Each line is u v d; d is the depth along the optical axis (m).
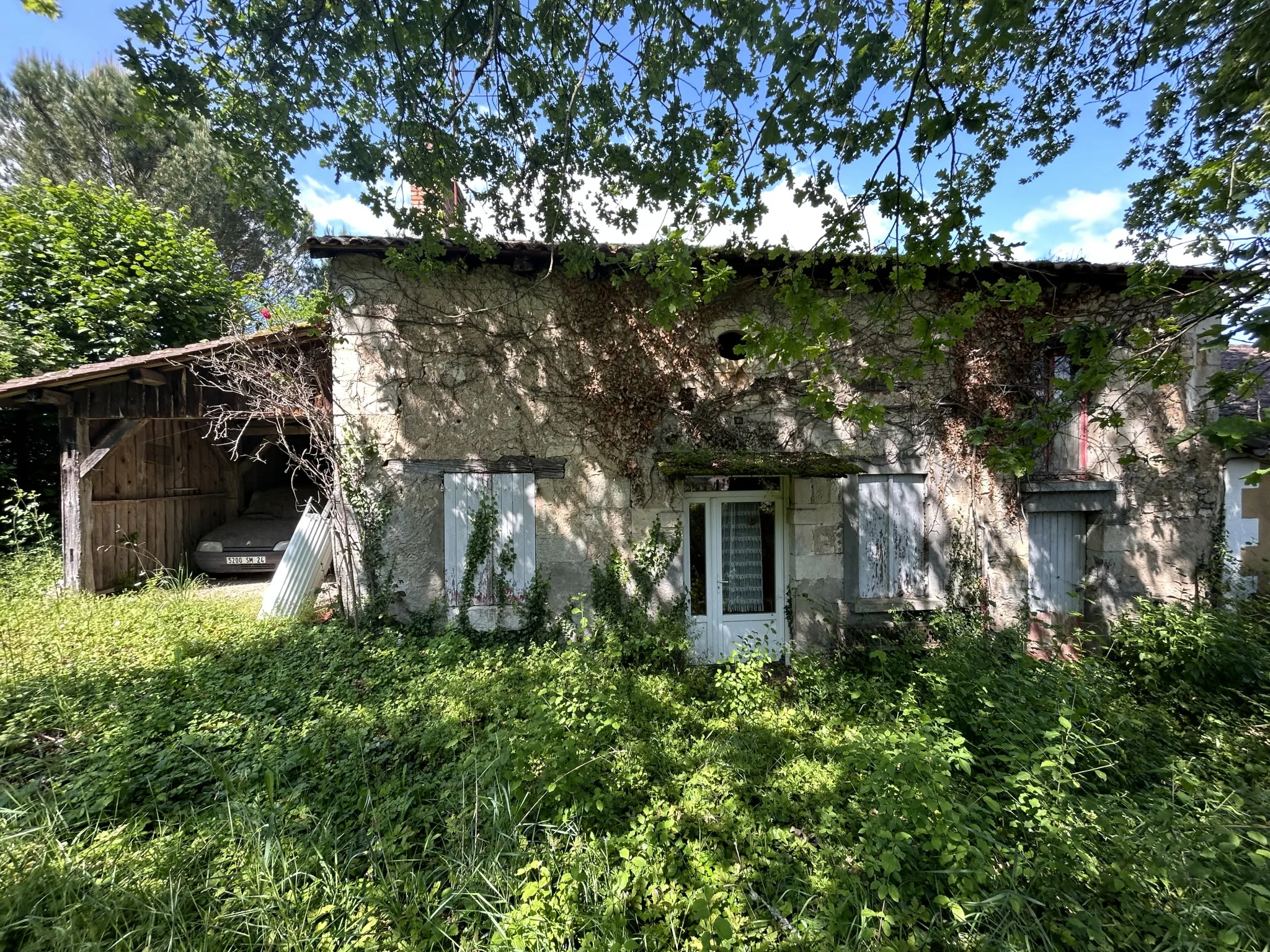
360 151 3.37
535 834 2.67
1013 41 3.03
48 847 2.33
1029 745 3.17
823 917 2.21
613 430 5.48
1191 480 5.89
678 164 3.35
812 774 3.18
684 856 2.55
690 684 4.63
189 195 13.50
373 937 2.10
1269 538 5.95
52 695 3.68
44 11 2.71
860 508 5.70
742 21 2.67
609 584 5.44
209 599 6.50
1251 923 1.95
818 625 5.64
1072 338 3.22
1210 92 3.17
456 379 5.38
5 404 5.95
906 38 2.93
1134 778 3.10
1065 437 5.98
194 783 2.93
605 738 3.38
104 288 7.57
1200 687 4.26
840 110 2.77
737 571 5.79
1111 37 3.46
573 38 3.12
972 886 2.13
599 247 5.02
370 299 5.27
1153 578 5.84
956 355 5.70
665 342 5.52
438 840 2.67
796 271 3.37
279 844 2.42
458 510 5.37
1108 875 2.19
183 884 2.24
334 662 4.46
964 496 5.75
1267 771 3.05
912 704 3.76
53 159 12.73
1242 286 3.05
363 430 5.29
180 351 5.50
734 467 4.94
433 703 3.83
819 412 3.40
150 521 7.46
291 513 8.75
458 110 3.34
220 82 2.95
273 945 2.06
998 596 5.72
